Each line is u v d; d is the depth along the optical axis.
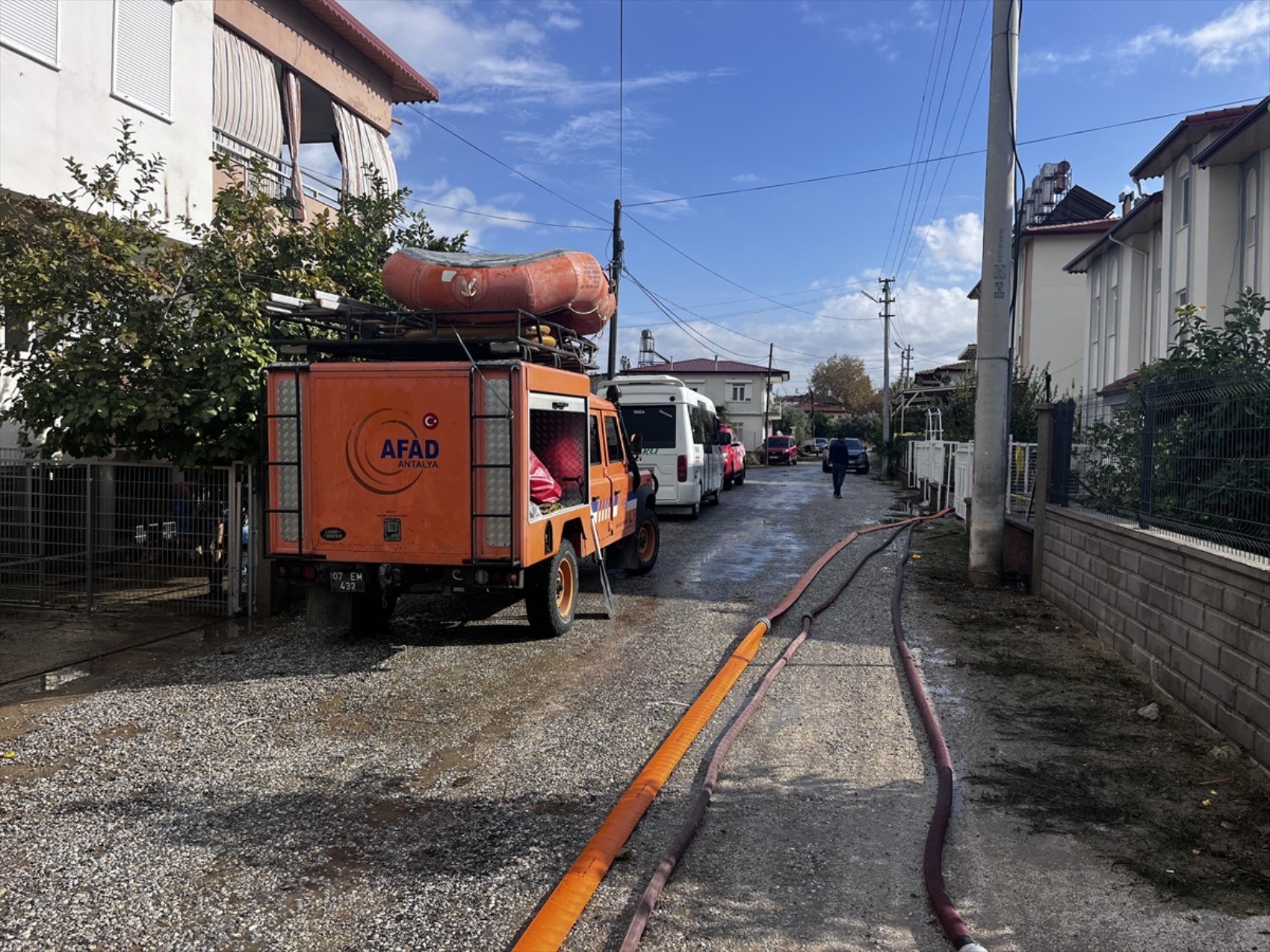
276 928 3.29
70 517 9.03
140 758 5.01
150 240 8.89
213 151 13.15
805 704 5.98
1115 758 4.96
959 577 10.80
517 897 3.51
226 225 9.67
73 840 4.00
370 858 3.84
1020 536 10.26
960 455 17.78
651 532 11.23
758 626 7.95
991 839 4.00
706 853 3.89
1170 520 6.24
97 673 6.73
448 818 4.23
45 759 4.99
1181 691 5.82
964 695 6.14
